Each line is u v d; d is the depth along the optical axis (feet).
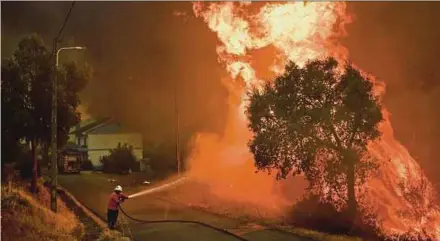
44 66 90.48
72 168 201.16
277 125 63.98
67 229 57.88
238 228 61.05
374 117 61.11
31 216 55.36
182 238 56.03
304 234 55.67
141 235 58.85
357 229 61.31
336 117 60.90
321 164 62.39
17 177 104.01
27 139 94.94
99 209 89.35
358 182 62.95
